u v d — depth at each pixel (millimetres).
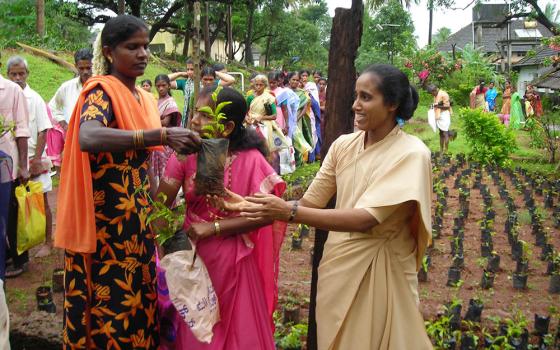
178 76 7918
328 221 2605
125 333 2945
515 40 36656
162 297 3174
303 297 4977
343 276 2754
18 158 5023
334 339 2773
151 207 3021
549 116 14008
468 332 4172
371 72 2674
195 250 2832
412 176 2611
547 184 10625
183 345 2928
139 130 2689
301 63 45500
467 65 29391
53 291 5062
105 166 2859
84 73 5766
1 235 4062
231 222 2863
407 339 2701
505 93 22641
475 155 13156
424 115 22016
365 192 2674
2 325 3004
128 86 2980
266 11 39500
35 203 5098
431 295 5266
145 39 2912
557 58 14820
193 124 2932
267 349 2986
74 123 2836
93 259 2910
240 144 2975
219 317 2883
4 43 16844
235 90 2949
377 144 2744
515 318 4605
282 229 3049
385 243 2725
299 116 11453
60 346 3746
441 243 6965
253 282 2980
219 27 37031
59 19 25047
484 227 7484
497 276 5844
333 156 2969
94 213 2824
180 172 2932
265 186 2959
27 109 5062
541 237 6949
